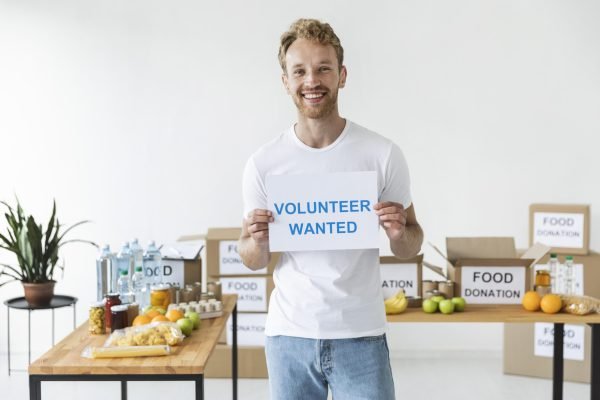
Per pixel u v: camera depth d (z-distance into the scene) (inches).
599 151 186.9
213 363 177.2
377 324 83.8
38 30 187.3
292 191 82.7
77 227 191.0
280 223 83.0
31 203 190.2
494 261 132.3
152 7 187.6
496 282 133.0
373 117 189.6
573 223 167.6
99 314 107.0
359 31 187.6
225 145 189.9
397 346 195.8
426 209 191.2
